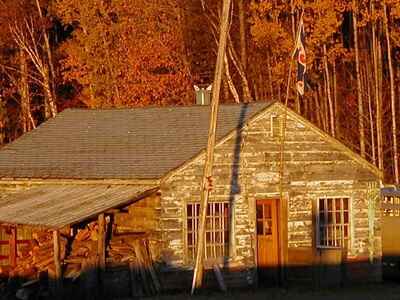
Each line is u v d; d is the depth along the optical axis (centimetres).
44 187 4366
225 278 4166
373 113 7162
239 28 6888
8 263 4319
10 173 4428
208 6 6781
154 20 6806
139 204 4119
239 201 4219
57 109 7262
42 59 7406
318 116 7312
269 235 4309
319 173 4378
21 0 7006
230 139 4212
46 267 3959
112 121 4691
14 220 3956
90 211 3859
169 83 6731
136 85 6719
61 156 4484
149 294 4006
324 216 4388
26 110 7181
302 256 4291
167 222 4075
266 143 4284
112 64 6762
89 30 6706
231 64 7088
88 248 3978
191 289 4053
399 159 7131
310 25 6038
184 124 4444
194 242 4125
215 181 4172
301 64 4253
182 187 4103
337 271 4306
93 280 3906
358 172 4450
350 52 7025
